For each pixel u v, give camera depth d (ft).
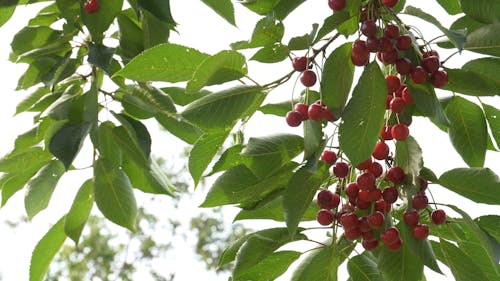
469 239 4.58
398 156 4.26
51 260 5.50
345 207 4.42
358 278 4.57
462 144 4.76
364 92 4.05
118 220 5.17
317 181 4.27
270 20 4.11
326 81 4.16
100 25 5.07
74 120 4.96
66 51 5.41
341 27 4.40
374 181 4.24
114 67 5.25
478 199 4.35
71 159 4.66
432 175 4.34
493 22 4.39
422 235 4.21
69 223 5.35
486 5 4.39
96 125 4.88
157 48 4.16
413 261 4.37
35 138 5.29
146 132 5.16
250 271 4.71
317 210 4.66
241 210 4.72
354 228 4.33
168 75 4.27
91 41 5.16
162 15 4.93
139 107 5.23
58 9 5.51
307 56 4.27
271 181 4.39
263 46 4.27
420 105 4.14
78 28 5.24
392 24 4.14
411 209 4.24
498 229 4.50
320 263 4.44
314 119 4.11
